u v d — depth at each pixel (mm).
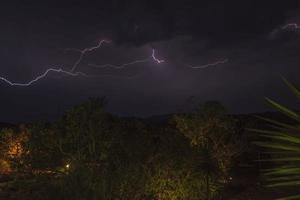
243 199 17250
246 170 23641
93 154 12164
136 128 14273
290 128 1700
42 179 11438
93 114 12141
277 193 15594
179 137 16250
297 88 1700
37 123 11828
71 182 11289
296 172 1589
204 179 16109
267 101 1684
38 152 11648
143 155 13695
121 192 12352
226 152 20422
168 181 14539
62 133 12031
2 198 14430
